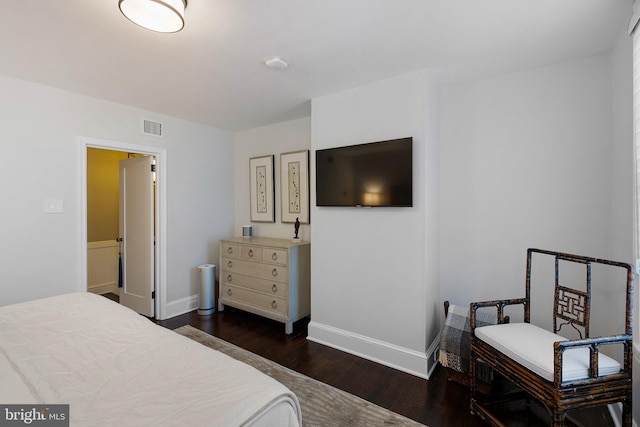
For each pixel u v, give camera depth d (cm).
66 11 153
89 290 423
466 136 254
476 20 164
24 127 245
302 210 354
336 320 273
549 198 223
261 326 324
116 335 137
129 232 368
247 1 146
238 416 87
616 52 188
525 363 152
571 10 156
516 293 237
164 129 341
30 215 249
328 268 277
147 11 140
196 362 115
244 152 415
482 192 249
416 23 166
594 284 208
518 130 233
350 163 257
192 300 375
